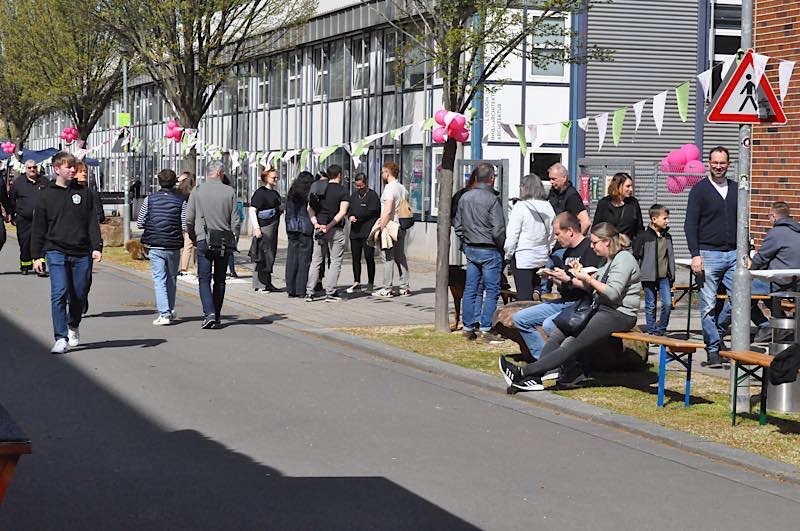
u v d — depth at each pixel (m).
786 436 9.55
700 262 13.34
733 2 30.27
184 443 9.15
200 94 29.34
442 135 15.89
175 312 18.58
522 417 10.49
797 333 10.61
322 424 10.01
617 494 7.78
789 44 16.89
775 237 14.10
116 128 62.31
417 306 19.86
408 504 7.43
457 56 16.20
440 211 16.25
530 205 14.76
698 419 10.24
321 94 37.91
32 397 11.04
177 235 17.05
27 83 42.62
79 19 29.92
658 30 29.72
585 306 11.77
